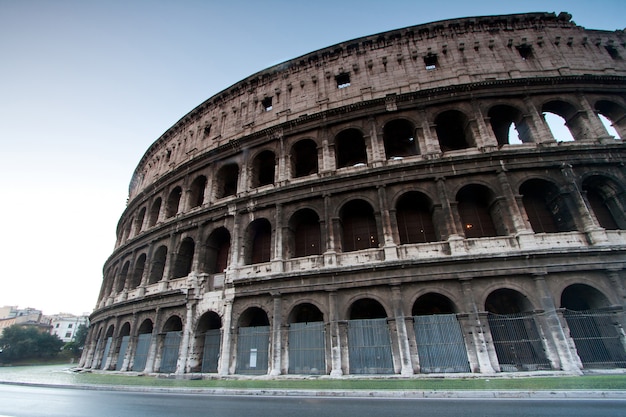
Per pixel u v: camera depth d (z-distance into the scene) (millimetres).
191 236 42000
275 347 30281
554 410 13516
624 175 31688
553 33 42000
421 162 33125
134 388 24375
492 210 33031
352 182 34656
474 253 28609
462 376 24625
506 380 22516
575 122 36656
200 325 35969
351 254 31859
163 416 13469
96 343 50719
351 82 42188
